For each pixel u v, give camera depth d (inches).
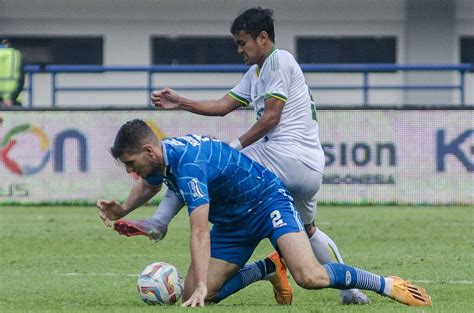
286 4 2534.5
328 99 2583.7
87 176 1456.7
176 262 887.7
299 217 599.5
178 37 2539.4
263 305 629.0
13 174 1469.0
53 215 1327.5
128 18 2534.5
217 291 609.3
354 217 1283.2
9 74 1771.7
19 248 992.9
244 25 644.1
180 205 610.9
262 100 650.8
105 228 1171.3
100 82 2551.7
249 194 590.2
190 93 2551.7
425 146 1435.8
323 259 650.8
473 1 2509.8
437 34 2517.2
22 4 2511.1
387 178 1439.5
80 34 2529.5
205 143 579.5
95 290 718.5
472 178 1435.8
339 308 595.8
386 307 600.1
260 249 990.4
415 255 927.0
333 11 2534.5
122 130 565.9
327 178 1444.4
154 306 602.5
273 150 641.6
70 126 1455.5
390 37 2534.5
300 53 2546.8
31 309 610.5
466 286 727.7
